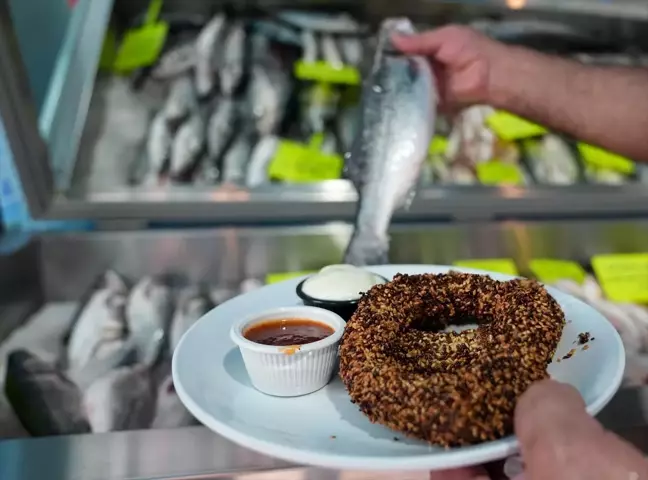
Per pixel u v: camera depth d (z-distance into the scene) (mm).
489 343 678
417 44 1304
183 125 1618
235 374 754
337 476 737
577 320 794
